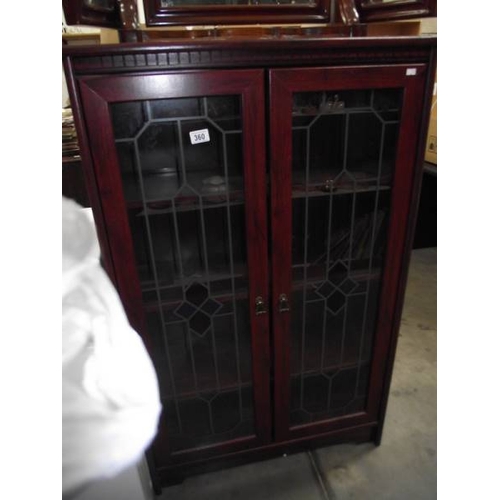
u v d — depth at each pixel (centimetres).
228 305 107
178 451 124
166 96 78
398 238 106
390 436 148
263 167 90
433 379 175
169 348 110
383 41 83
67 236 61
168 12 85
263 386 120
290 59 81
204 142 91
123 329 64
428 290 245
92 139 79
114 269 92
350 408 136
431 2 81
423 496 127
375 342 122
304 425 132
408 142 95
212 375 117
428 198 279
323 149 98
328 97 90
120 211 87
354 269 113
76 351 54
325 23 94
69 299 57
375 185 101
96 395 56
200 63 78
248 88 81
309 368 125
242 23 89
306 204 101
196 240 101
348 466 137
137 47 73
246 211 94
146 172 92
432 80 90
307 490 130
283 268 103
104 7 80
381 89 90
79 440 56
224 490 131
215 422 125
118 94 76
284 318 110
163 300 101
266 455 136
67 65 73
